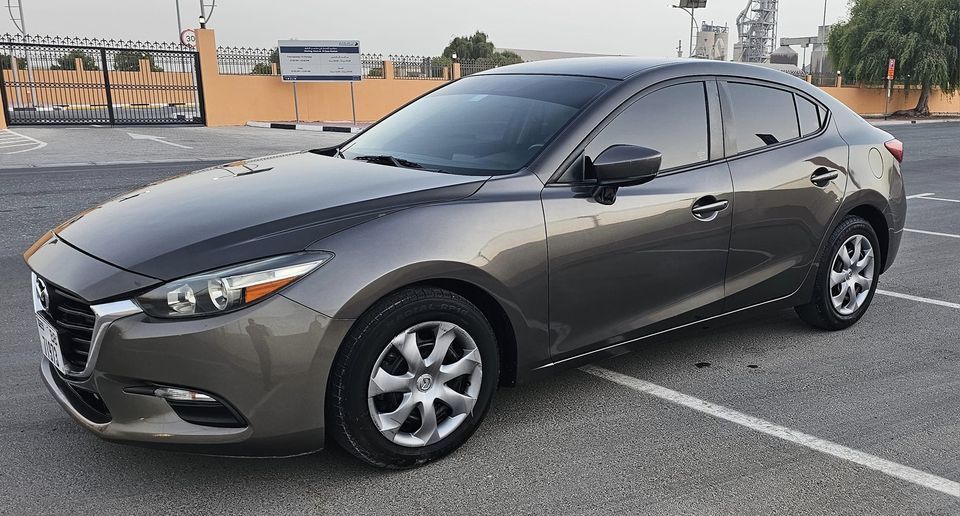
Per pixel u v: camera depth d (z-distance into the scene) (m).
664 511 2.57
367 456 2.69
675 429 3.19
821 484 2.76
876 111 41.31
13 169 11.39
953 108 45.72
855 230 4.33
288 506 2.57
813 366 3.93
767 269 3.88
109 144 15.96
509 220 2.87
